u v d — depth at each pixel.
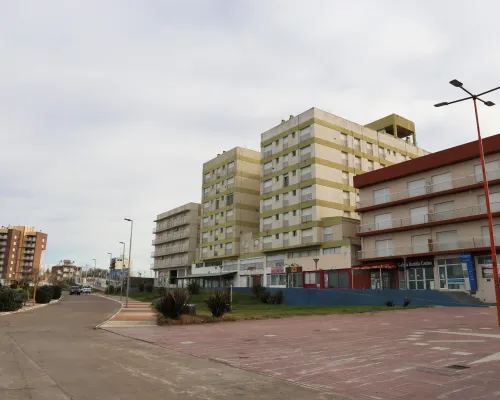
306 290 38.59
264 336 13.83
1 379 7.00
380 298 33.09
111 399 5.80
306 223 49.56
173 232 89.88
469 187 34.12
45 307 34.56
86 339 13.30
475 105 18.02
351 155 53.22
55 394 6.04
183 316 20.17
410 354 9.47
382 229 40.66
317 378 7.18
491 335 12.62
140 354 10.08
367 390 6.28
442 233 36.09
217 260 67.75
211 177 72.88
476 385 6.42
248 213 65.88
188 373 7.68
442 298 30.33
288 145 54.62
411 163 39.44
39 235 147.75
